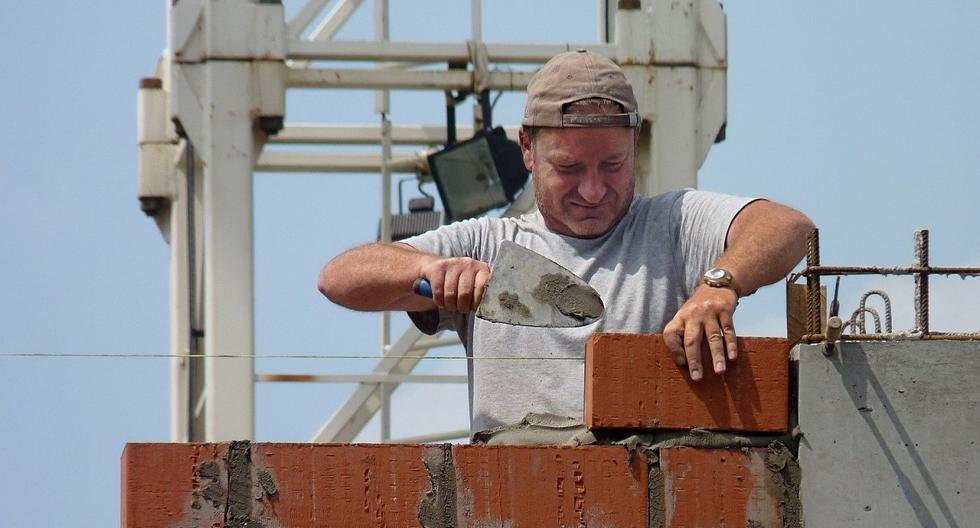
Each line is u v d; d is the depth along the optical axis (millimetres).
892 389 17172
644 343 17391
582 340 18938
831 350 17250
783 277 18406
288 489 16859
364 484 16938
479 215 34375
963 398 17156
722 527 17141
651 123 33469
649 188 33375
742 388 17359
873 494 17094
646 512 17125
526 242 19734
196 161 36188
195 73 33281
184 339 36469
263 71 33250
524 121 19594
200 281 36000
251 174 33156
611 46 33688
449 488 17000
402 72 33938
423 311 19906
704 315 17438
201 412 35625
